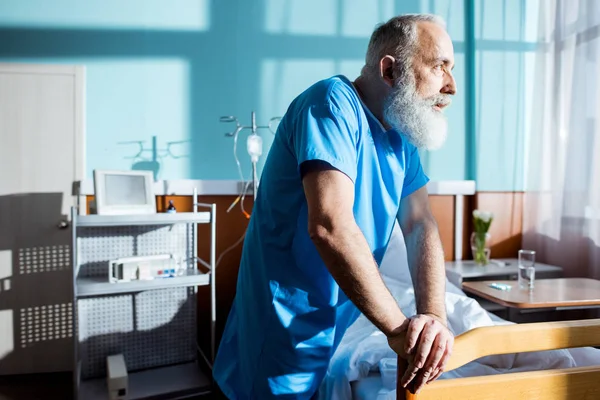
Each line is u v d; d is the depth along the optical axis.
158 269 2.29
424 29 1.11
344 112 1.03
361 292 0.89
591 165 2.63
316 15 2.94
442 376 1.40
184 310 2.63
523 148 3.18
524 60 3.17
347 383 1.44
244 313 1.28
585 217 2.69
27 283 2.60
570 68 2.77
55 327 2.64
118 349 2.49
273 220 1.18
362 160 1.12
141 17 2.70
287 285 1.16
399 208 1.35
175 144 2.73
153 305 2.56
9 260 2.58
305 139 0.99
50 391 2.40
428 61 1.10
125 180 2.31
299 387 1.18
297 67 2.91
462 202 3.16
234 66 2.82
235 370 1.36
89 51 2.64
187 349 2.64
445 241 3.14
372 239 1.22
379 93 1.17
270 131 2.87
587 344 1.07
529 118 3.18
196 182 2.70
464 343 0.97
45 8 2.59
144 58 2.70
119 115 2.67
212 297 2.37
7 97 2.56
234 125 2.81
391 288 1.94
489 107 3.13
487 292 2.15
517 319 2.55
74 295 2.08
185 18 2.75
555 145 2.85
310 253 1.13
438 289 1.14
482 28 3.11
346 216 0.93
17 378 2.56
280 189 1.16
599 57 2.57
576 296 2.07
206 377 2.44
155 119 2.71
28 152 2.59
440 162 3.16
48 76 2.59
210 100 2.78
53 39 2.60
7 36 2.56
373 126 1.17
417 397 0.96
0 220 2.57
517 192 3.19
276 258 1.17
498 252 3.16
